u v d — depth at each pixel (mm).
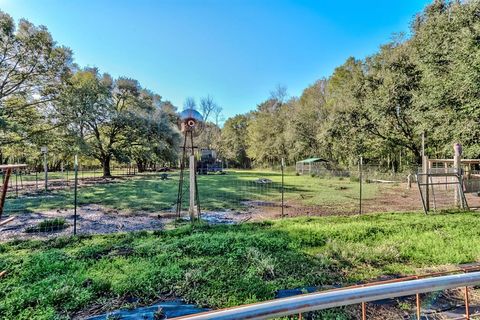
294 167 31375
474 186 8289
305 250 4234
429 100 13109
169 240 4738
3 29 14758
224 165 43875
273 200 10242
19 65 15758
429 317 2443
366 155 24688
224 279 3205
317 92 31156
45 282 3055
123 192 12781
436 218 6273
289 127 30438
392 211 7738
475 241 4551
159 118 27469
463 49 10758
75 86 18562
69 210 8305
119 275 3273
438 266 3611
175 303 2742
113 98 25812
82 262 3703
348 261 3758
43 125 17359
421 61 14023
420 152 20031
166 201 10102
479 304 2635
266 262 3572
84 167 30719
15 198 10867
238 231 5336
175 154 29328
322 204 9297
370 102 19125
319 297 882
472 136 11812
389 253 4004
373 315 2473
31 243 4727
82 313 2592
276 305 832
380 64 19578
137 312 2588
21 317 2465
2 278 3266
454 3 12953
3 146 15992
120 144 25469
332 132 22328
